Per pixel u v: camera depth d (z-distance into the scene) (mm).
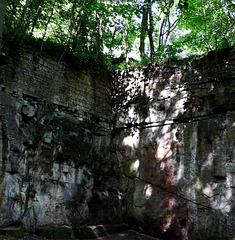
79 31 9781
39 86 7461
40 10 8984
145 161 8617
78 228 7402
